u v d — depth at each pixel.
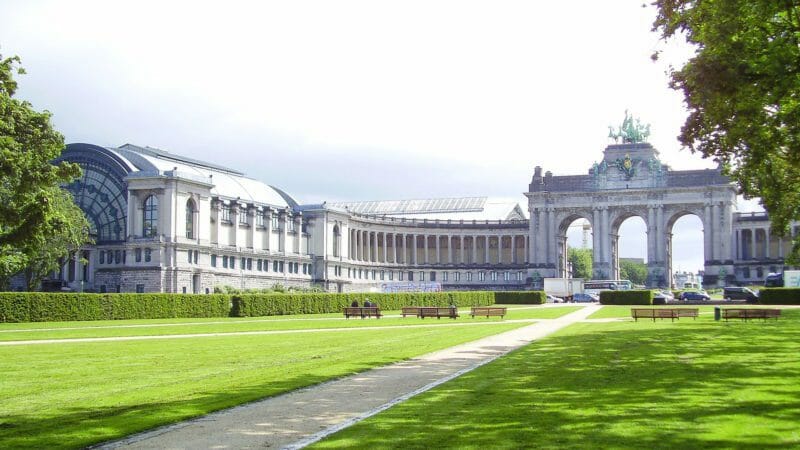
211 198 153.50
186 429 23.02
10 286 136.75
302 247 185.88
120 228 145.12
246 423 23.80
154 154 158.38
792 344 46.12
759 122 38.62
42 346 51.19
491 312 92.38
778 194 54.38
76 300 89.12
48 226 51.62
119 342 54.81
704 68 35.97
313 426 23.22
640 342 49.38
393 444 20.19
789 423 22.08
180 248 142.38
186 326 76.31
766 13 34.84
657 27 43.25
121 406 26.83
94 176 147.62
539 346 47.94
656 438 20.36
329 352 46.03
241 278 160.62
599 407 24.94
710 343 47.53
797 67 34.50
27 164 53.78
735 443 19.69
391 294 128.62
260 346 50.88
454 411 24.70
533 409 24.78
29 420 24.55
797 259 83.56
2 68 55.66
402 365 38.53
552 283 182.50
